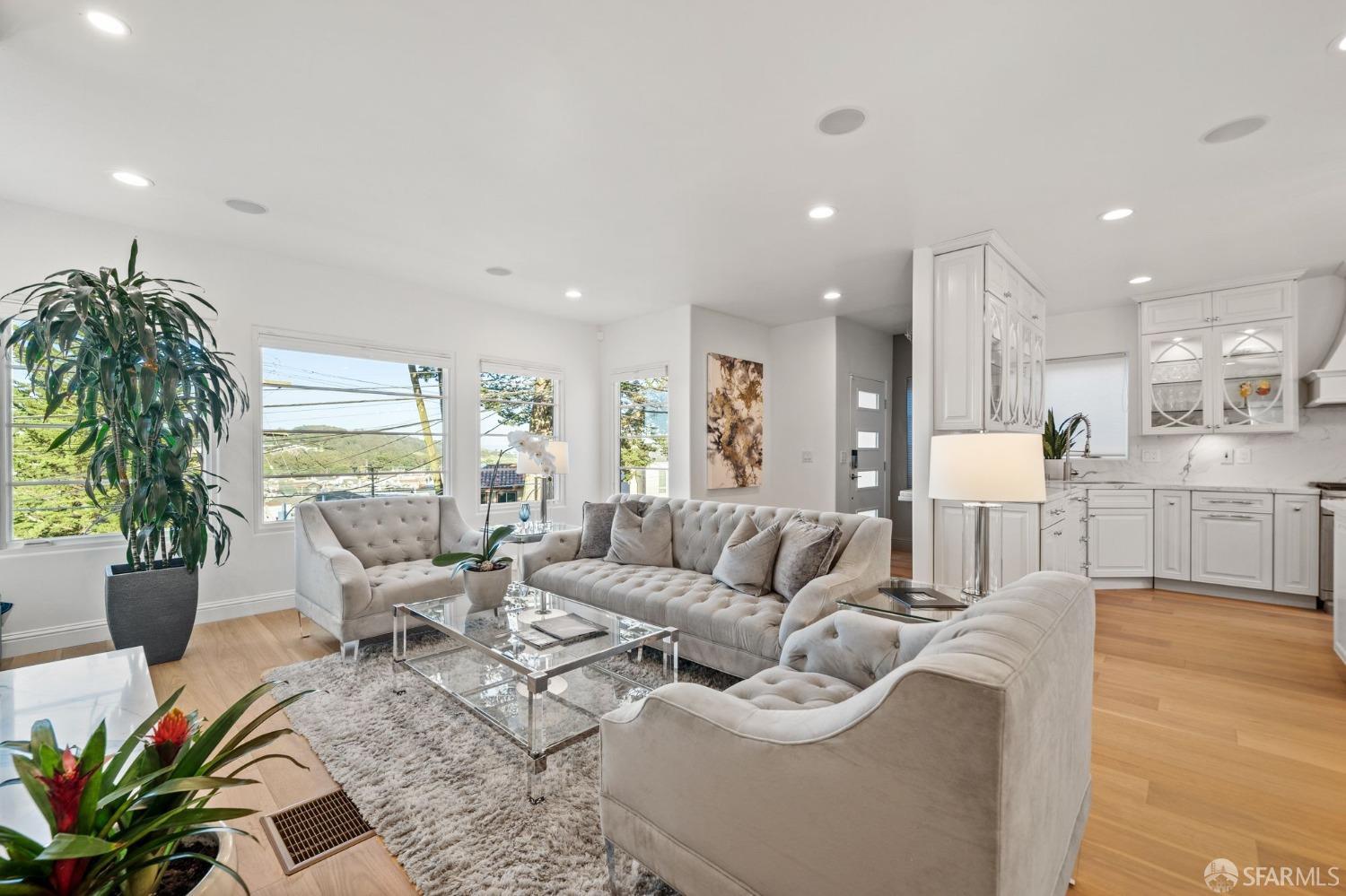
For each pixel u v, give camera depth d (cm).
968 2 171
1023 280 421
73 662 224
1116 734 231
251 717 242
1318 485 423
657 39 187
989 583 225
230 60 198
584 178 283
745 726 116
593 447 604
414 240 370
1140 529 475
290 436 407
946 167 272
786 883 108
